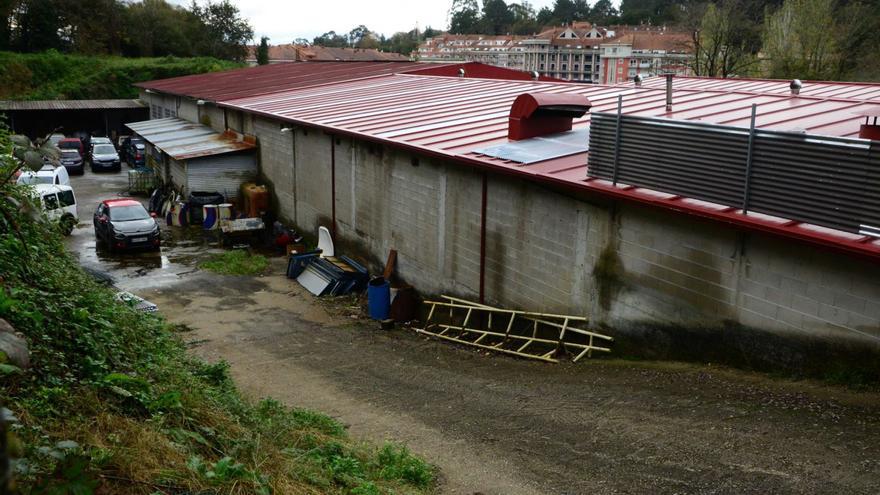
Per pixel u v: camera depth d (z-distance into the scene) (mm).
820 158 7816
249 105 27594
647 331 10727
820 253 8359
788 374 8891
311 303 17219
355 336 14578
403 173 16734
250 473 5285
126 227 21359
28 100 51750
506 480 7141
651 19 118938
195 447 5688
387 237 17875
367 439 8484
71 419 5188
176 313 16047
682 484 6570
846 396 7957
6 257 7930
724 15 49875
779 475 6434
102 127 51812
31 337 6164
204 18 77250
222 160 27109
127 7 73188
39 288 7996
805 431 7246
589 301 11688
